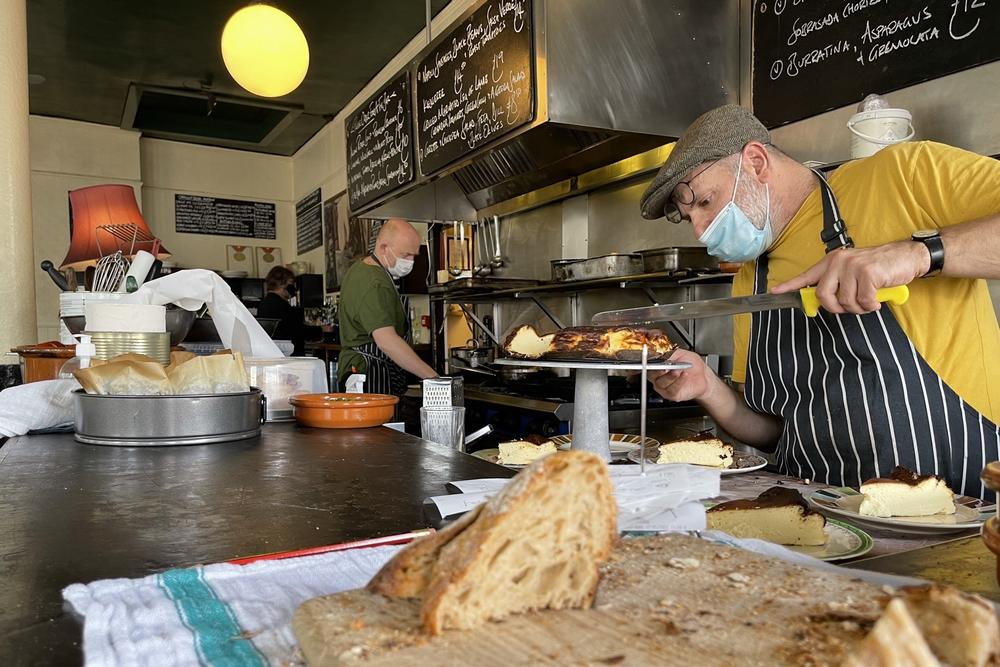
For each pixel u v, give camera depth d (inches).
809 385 58.2
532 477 19.5
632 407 92.6
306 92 239.1
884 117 66.1
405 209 151.9
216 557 27.0
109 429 51.8
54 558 26.9
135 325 61.4
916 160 53.6
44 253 259.4
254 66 128.3
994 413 51.4
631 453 56.4
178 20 185.9
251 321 76.8
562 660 16.5
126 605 22.1
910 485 35.9
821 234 56.8
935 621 15.7
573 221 128.8
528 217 142.5
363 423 62.6
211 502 35.2
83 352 60.8
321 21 186.5
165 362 63.3
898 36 72.1
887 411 53.1
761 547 26.9
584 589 19.7
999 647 14.9
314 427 63.0
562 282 111.7
